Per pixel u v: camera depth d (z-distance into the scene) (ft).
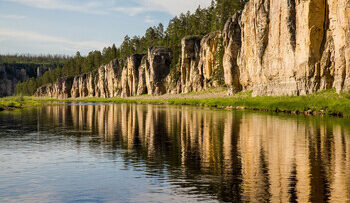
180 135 101.81
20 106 291.58
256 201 42.70
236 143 85.35
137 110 241.55
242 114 176.45
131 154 72.95
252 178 52.80
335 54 178.70
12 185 51.19
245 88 302.04
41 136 102.83
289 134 98.73
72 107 306.76
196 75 412.98
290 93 213.25
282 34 225.76
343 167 58.85
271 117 153.58
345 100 157.28
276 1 234.38
